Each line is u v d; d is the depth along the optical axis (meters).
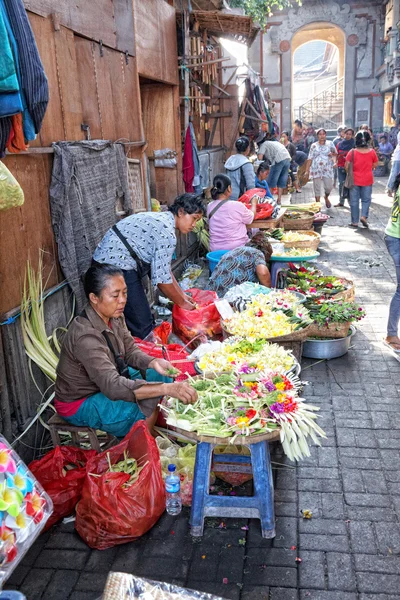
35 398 3.64
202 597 1.81
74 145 4.10
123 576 1.86
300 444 2.86
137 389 3.03
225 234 6.11
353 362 4.88
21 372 3.43
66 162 3.92
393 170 4.93
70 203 4.07
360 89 26.34
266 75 26.61
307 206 9.52
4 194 2.52
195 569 2.69
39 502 1.87
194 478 2.89
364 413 4.04
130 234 4.14
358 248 8.92
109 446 3.51
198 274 7.59
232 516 2.89
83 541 2.88
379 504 3.10
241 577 2.63
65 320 4.13
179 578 2.64
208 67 9.56
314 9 25.61
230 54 12.16
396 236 4.79
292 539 2.86
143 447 3.00
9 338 3.31
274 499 3.16
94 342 3.10
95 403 3.21
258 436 2.77
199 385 3.21
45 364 3.54
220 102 11.73
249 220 6.19
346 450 3.60
